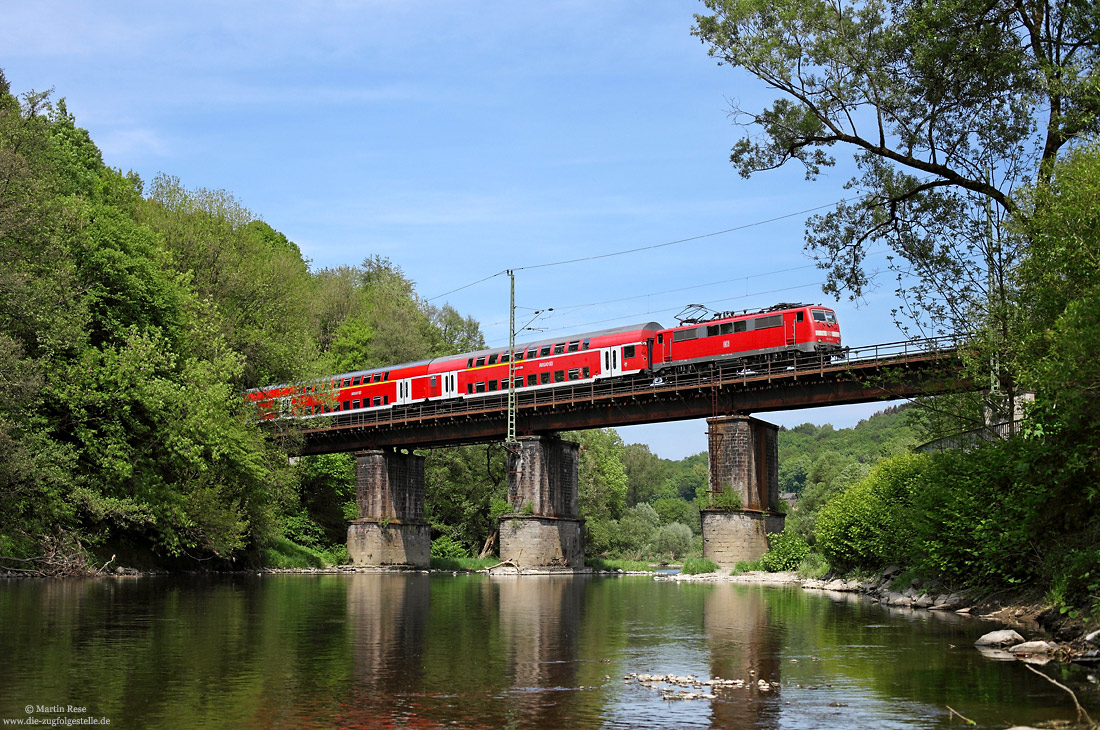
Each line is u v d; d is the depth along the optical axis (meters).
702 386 67.56
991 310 31.94
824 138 32.56
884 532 42.44
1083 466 23.50
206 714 14.12
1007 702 14.84
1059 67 28.09
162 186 81.31
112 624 25.64
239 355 59.56
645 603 37.50
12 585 40.16
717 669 18.53
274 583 50.84
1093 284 22.81
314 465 93.25
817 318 63.53
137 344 49.38
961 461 32.78
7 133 46.22
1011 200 29.94
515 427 78.62
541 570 76.06
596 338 75.06
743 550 64.69
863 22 31.27
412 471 90.75
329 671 18.12
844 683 16.77
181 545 55.47
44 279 43.66
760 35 31.69
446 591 46.97
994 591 29.67
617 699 15.38
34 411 45.88
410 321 112.88
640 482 198.25
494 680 17.22
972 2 29.22
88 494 45.81
